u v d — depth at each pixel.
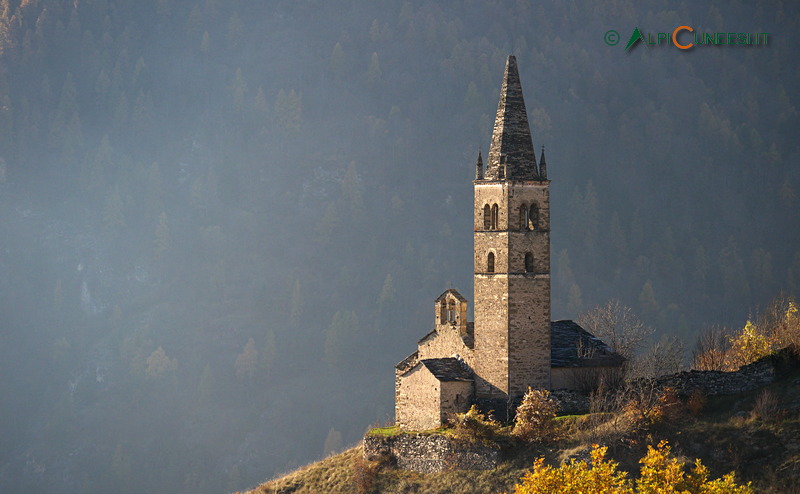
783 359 69.94
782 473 59.59
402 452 74.12
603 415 68.75
